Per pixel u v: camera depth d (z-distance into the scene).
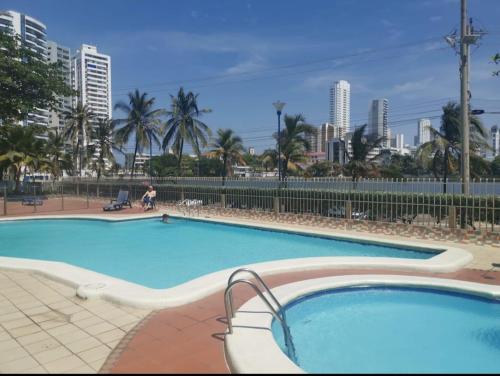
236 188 18.61
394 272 8.05
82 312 5.71
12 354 4.35
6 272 7.97
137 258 11.13
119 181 30.17
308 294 6.48
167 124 37.34
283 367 3.75
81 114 47.47
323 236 12.95
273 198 16.67
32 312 5.71
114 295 6.12
